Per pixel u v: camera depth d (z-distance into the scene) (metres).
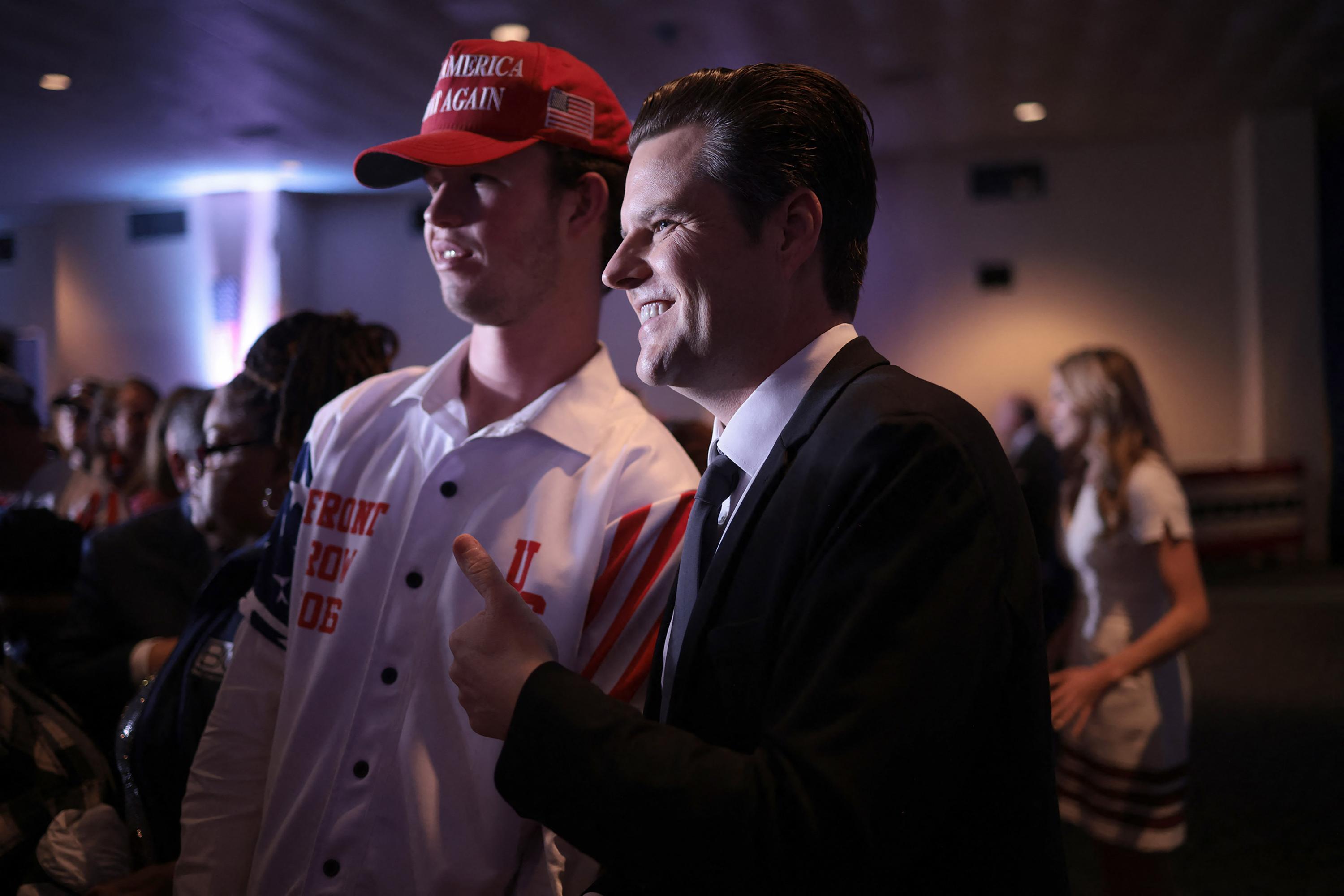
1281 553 8.09
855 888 0.54
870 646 0.56
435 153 1.01
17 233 11.25
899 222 9.20
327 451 1.14
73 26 5.85
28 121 7.74
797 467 0.67
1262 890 2.53
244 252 10.22
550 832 1.00
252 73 6.71
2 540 1.55
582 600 1.02
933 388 0.67
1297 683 4.51
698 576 0.75
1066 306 8.88
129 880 1.07
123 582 1.63
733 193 0.69
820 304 0.74
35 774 1.13
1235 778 3.36
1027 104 7.54
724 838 0.54
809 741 0.55
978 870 0.62
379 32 5.98
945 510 0.59
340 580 1.08
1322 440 8.07
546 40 6.12
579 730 0.60
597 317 1.18
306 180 9.72
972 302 9.05
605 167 1.13
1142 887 2.01
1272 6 5.62
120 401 2.96
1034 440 2.45
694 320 0.70
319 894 0.98
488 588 0.68
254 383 1.34
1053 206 8.88
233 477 1.33
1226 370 8.58
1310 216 7.90
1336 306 8.34
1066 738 2.11
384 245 10.50
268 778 1.05
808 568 0.62
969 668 0.56
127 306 10.60
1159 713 2.00
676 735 0.60
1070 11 5.68
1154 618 2.09
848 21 5.81
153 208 10.51
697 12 5.68
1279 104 7.67
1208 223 8.60
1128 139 8.62
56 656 1.60
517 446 1.08
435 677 1.02
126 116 7.62
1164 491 2.04
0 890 1.05
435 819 0.98
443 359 1.16
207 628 1.21
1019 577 0.62
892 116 7.84
